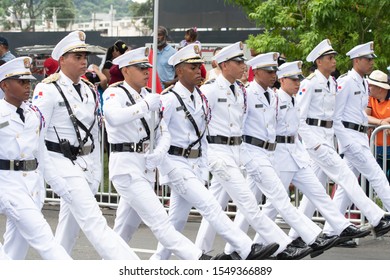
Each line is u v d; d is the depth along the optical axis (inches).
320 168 780.6
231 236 632.4
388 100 874.1
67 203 581.3
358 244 802.8
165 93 642.2
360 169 796.0
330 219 725.9
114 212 922.1
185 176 632.4
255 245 638.5
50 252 541.6
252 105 692.7
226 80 675.4
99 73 968.9
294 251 679.1
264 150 698.2
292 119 724.0
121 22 1165.1
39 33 1199.6
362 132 794.8
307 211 759.7
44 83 584.1
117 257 575.5
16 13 1205.1
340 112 781.9
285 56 995.9
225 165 662.5
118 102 599.8
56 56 593.3
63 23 1190.3
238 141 677.3
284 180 725.9
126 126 607.8
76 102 589.9
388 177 852.6
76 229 611.2
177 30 1124.5
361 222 840.9
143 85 614.2
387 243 812.6
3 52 925.8
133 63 609.3
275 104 705.0
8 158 542.3
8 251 564.7
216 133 668.1
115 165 609.9
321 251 708.0
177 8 1123.3
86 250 740.7
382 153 839.7
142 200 604.7
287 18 977.5
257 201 727.7
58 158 584.1
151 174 619.5
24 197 543.2
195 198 631.2
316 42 953.5
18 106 550.3
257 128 695.7
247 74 908.6
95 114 602.2
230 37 1107.9
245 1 1037.8
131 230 639.1
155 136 625.3
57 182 572.7
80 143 590.6
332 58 765.9
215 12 1112.8
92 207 581.3
